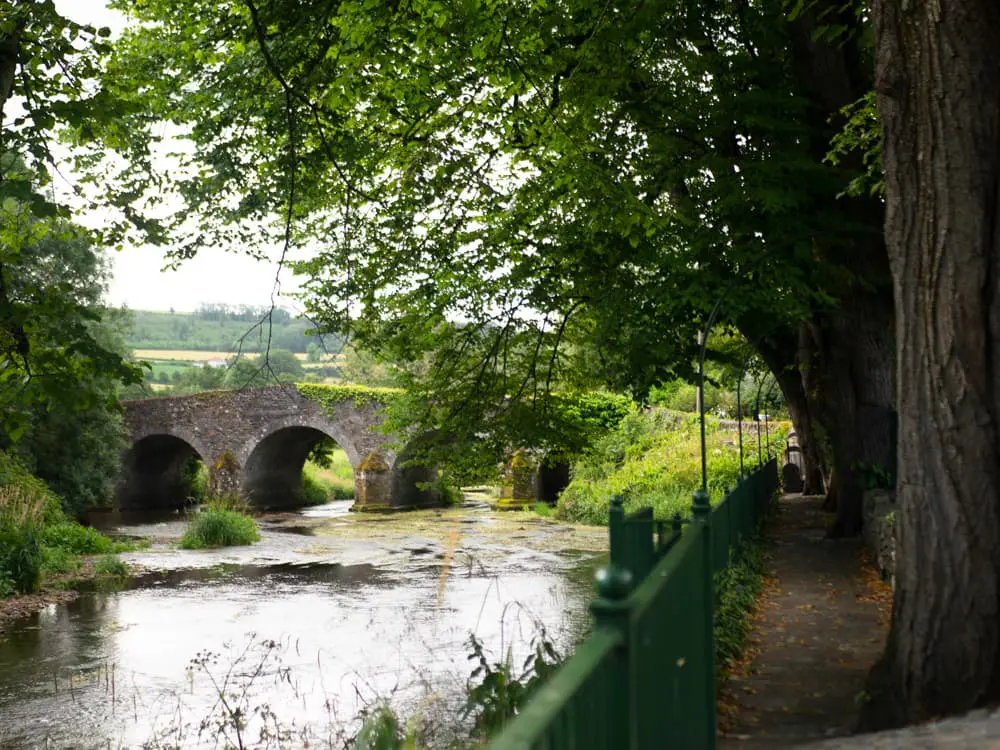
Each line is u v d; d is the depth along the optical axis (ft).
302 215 49.80
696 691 14.08
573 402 55.16
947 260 18.49
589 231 47.91
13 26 33.40
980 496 17.98
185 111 47.19
